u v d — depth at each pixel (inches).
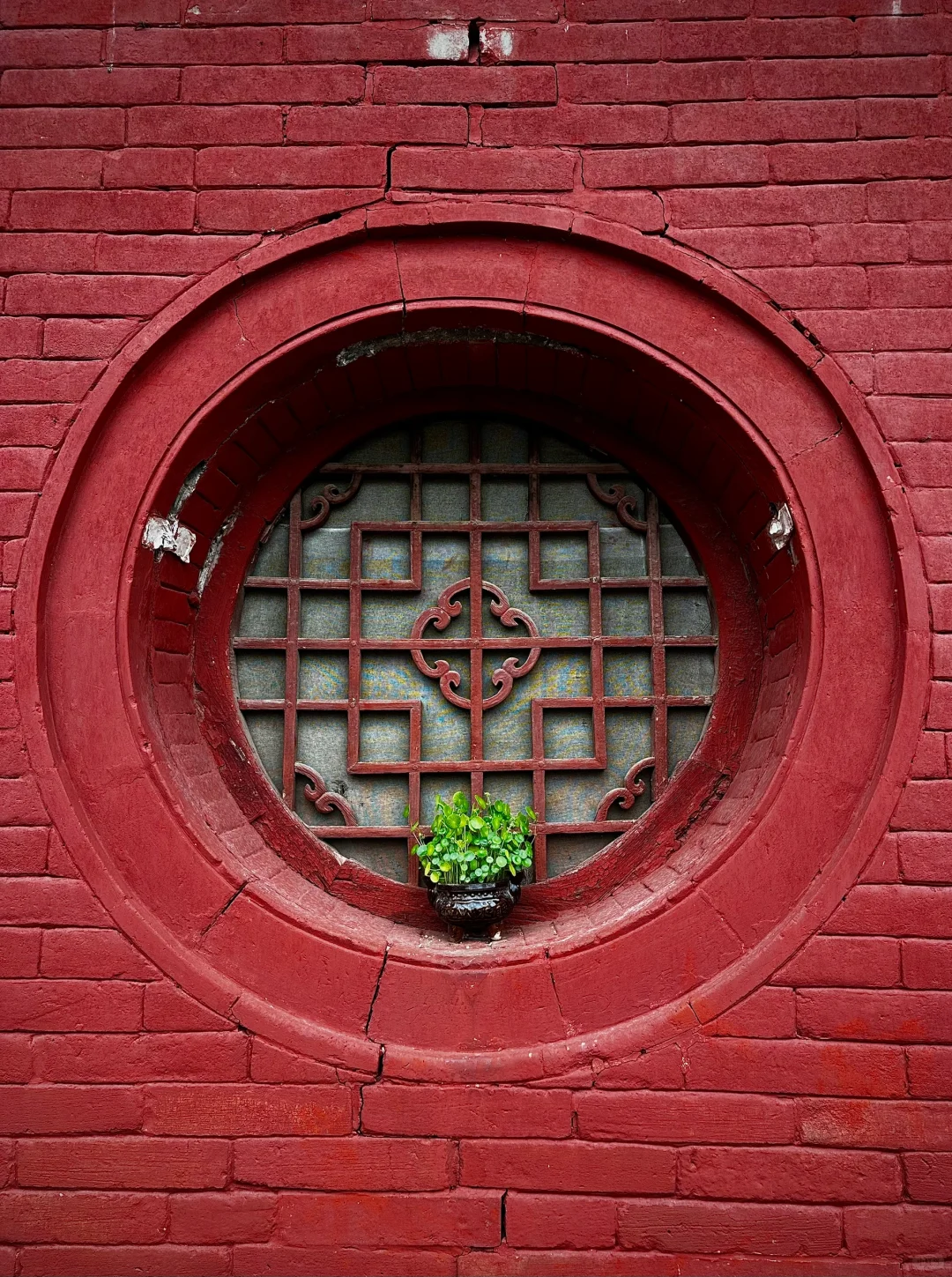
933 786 86.2
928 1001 84.7
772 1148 84.0
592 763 104.4
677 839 102.3
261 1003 87.1
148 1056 85.9
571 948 88.4
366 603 108.0
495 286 93.0
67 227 92.6
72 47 94.5
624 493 108.9
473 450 108.9
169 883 88.9
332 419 107.4
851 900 86.0
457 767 104.2
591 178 92.7
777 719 95.0
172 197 92.8
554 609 108.1
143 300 92.0
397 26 94.3
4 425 90.7
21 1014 85.7
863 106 93.1
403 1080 86.0
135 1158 84.8
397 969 88.3
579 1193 84.3
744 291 91.4
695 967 87.5
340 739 106.1
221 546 105.6
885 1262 82.2
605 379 99.7
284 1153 85.0
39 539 89.4
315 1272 83.6
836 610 89.5
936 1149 83.3
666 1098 85.1
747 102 93.4
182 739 98.1
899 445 89.7
